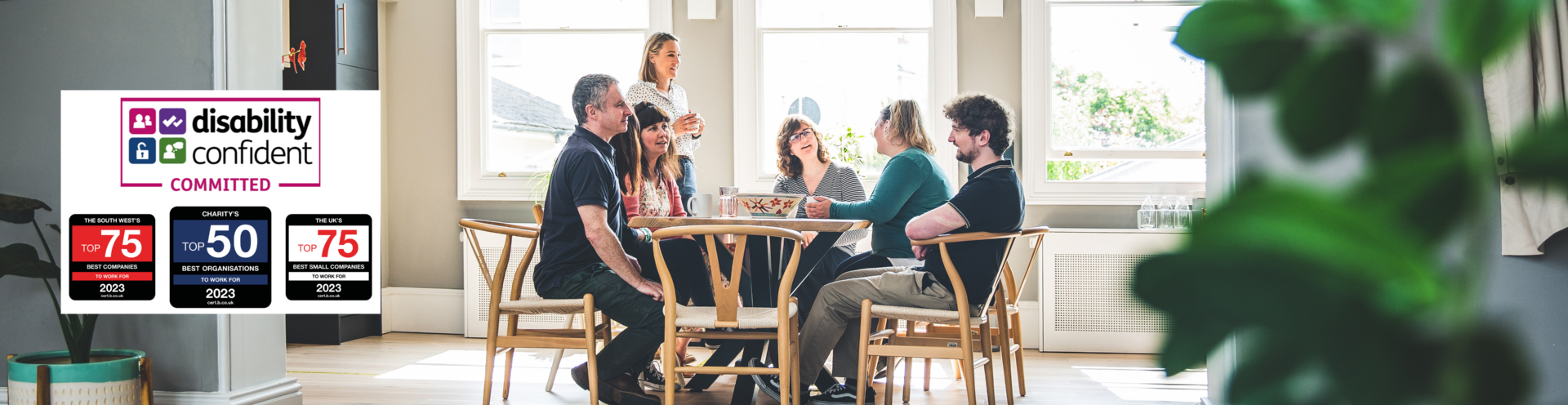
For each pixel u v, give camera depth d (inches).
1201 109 199.5
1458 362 5.6
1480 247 5.8
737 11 201.6
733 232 103.6
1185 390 148.3
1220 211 5.7
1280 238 5.5
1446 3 6.0
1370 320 5.5
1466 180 5.7
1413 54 6.0
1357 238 5.5
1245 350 5.6
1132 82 200.5
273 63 117.0
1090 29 200.7
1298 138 6.1
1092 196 197.2
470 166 210.2
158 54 111.1
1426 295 5.5
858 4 202.5
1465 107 5.9
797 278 135.0
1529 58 42.0
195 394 111.4
